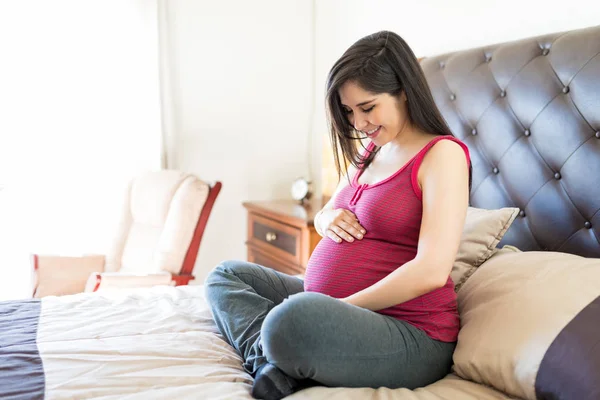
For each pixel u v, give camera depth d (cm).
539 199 163
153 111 276
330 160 259
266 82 308
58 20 255
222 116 299
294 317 103
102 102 267
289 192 320
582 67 151
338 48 295
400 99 126
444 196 116
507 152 173
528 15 183
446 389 109
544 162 162
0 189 252
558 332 102
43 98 256
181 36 284
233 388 107
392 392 105
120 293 171
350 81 121
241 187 308
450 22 216
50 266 227
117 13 264
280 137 316
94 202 271
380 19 259
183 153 292
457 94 192
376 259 125
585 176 150
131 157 276
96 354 118
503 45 180
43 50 254
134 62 270
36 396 99
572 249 154
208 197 236
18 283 260
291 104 316
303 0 311
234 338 129
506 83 174
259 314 131
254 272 148
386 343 110
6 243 256
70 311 148
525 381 101
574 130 153
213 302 138
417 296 114
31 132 256
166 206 242
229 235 308
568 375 95
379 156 140
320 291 130
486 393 107
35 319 141
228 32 295
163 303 157
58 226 265
